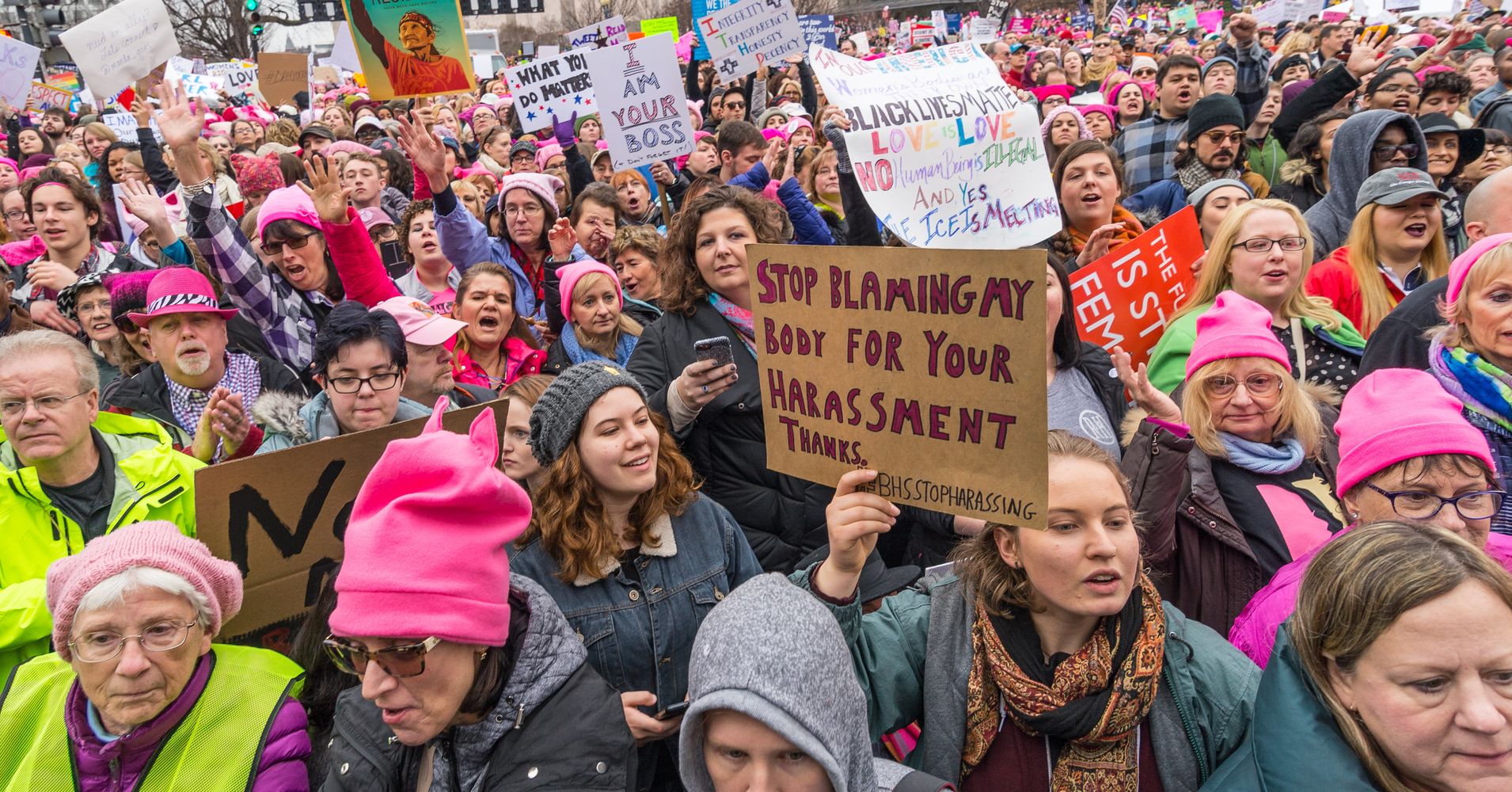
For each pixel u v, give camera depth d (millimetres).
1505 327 2818
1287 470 2842
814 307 2064
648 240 5309
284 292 4824
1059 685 1897
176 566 2033
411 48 7750
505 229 6160
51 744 2068
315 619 2320
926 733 2088
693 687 1699
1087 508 1863
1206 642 2047
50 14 23469
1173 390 3529
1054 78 14188
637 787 2455
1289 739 1746
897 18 42438
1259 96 9227
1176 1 33500
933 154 4082
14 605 2457
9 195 6781
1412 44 13164
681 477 2607
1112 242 4992
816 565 2145
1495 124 7555
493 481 1795
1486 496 2264
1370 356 3551
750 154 7652
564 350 4734
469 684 1820
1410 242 4344
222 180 8047
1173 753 1940
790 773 1629
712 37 8672
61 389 2727
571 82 8391
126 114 12500
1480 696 1531
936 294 1847
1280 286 3727
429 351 3797
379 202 7059
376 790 1923
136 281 3969
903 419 1951
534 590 2031
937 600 2178
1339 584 1669
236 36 29531
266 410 3240
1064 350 3340
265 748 2104
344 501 2699
